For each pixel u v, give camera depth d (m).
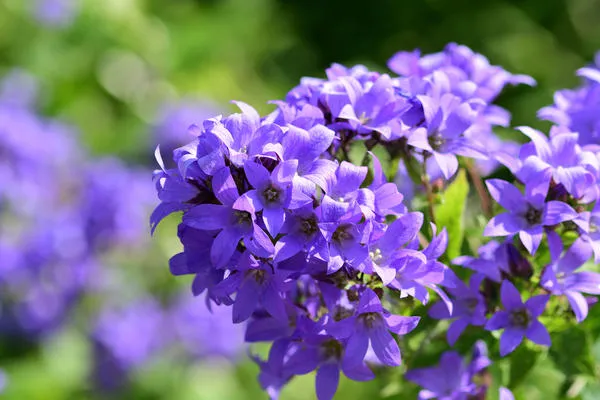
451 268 0.65
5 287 1.25
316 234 0.56
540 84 1.85
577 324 0.64
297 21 2.05
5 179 1.26
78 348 1.28
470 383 0.65
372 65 2.02
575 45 1.93
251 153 0.57
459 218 0.65
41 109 1.62
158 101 1.69
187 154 0.57
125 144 1.59
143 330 1.24
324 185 0.56
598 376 0.65
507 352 0.61
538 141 0.61
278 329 0.61
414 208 0.65
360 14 2.05
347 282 0.59
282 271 0.57
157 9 1.81
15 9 1.65
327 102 0.61
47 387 1.25
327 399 0.61
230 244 0.57
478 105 0.65
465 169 0.67
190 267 0.59
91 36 1.69
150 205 1.34
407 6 2.02
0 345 1.27
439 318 0.62
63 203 1.32
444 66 0.67
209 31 1.81
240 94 1.79
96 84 1.68
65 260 1.26
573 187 0.60
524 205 0.61
